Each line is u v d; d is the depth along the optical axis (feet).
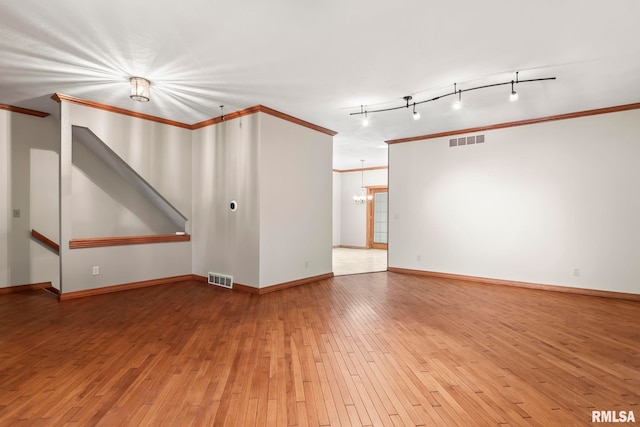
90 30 8.81
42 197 16.51
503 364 8.46
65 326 11.02
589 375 7.89
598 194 15.57
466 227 19.26
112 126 15.51
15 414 6.20
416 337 10.27
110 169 18.16
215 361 8.52
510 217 17.83
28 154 16.05
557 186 16.53
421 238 21.01
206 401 6.73
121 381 7.47
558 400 6.84
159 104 14.97
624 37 9.16
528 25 8.63
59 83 12.46
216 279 17.28
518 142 17.57
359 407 6.57
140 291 15.96
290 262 17.11
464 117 16.87
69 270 14.34
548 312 12.96
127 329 10.77
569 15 8.18
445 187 20.03
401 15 8.20
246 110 15.70
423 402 6.76
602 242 15.48
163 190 17.56
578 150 15.99
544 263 16.88
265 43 9.53
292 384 7.42
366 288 17.13
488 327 11.19
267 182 15.75
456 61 10.66
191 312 12.68
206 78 11.94
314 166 18.60
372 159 30.14
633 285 14.83
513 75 11.70
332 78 11.98
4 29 8.70
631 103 14.70
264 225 15.64
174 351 9.11
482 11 8.04
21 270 15.87
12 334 10.27
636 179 14.76
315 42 9.50
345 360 8.65
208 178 17.88
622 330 10.92
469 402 6.76
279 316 12.28
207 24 8.57
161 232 20.17
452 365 8.39
